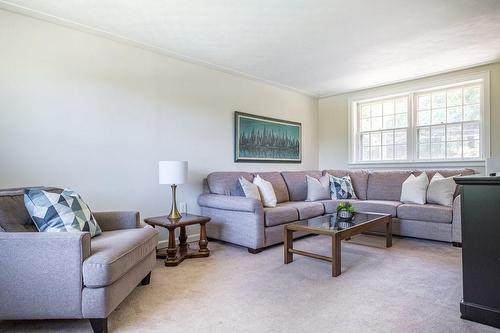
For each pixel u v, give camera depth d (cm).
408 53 371
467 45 348
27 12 264
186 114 386
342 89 540
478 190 176
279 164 518
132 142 335
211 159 414
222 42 332
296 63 402
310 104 585
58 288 162
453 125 455
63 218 197
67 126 290
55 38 285
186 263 290
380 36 321
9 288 162
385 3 256
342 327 170
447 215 342
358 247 340
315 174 503
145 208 345
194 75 396
